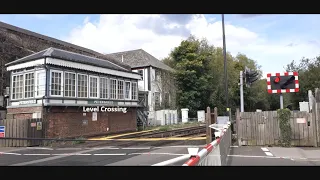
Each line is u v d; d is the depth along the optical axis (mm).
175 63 47250
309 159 9570
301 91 44469
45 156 12203
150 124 34469
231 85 51500
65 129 19672
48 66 18859
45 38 31438
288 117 12828
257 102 61375
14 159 11469
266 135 13117
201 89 45375
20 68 19906
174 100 42781
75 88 21078
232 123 16906
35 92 19094
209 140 13609
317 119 12492
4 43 24406
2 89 23172
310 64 46406
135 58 41875
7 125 16750
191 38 49812
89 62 22797
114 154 12070
